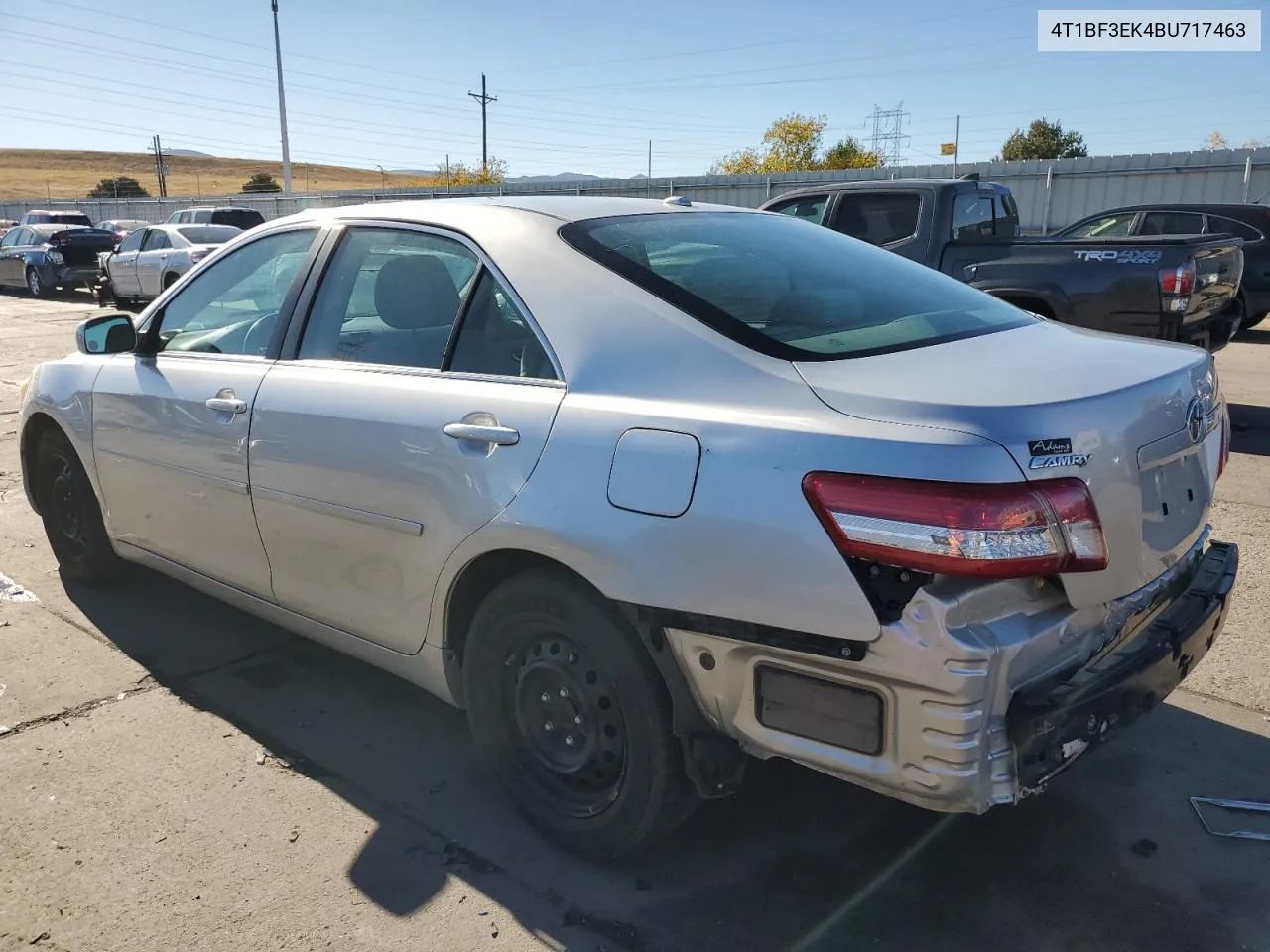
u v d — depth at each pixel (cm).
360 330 314
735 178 2738
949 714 196
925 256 798
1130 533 219
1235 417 815
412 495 278
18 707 354
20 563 498
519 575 260
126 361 398
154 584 471
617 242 280
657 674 242
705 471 220
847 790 306
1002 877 264
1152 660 225
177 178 13712
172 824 288
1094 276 702
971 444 196
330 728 344
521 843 281
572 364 254
